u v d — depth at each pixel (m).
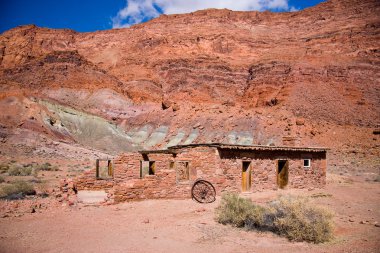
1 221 12.70
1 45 190.88
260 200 17.70
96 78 127.06
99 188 18.78
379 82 128.25
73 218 13.33
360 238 11.08
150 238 10.72
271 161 21.52
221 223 12.76
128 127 102.62
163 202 16.64
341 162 56.56
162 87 148.50
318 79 127.81
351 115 105.69
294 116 100.19
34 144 63.81
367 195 22.20
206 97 140.88
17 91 91.69
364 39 155.88
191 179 18.31
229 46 182.00
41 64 129.62
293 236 10.75
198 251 9.52
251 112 97.69
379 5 186.38
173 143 86.62
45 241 10.27
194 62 158.75
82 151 66.56
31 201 16.20
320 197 20.39
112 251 9.39
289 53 155.75
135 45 188.25
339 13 196.75
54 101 92.88
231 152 19.58
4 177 29.62
